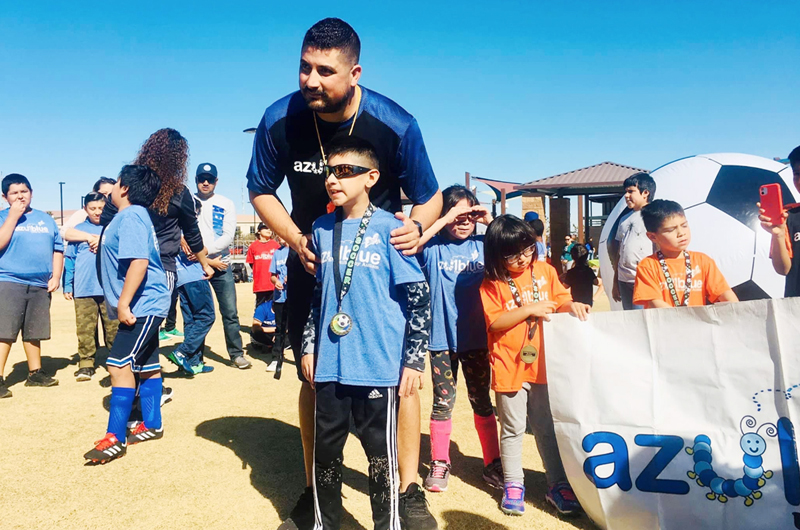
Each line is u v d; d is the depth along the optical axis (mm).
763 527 2055
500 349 2682
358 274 2230
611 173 16828
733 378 2148
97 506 2715
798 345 2051
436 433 2975
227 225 5977
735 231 3703
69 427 3906
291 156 2521
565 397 2404
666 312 2273
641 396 2281
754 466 2088
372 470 2234
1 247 4730
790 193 3785
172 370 5801
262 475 3102
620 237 3938
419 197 2615
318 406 2258
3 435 3734
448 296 3000
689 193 3920
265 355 6762
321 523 2246
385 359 2205
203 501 2777
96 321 5570
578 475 2375
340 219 2344
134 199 3494
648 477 2232
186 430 3869
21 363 6199
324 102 2254
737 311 2150
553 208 17984
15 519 2576
